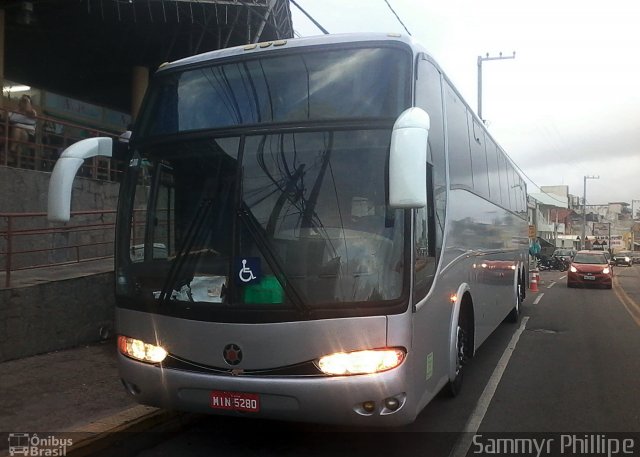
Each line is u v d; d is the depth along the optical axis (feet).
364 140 14.26
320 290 13.50
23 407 17.97
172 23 44.73
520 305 44.01
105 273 27.45
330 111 14.76
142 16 43.16
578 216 308.81
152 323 14.74
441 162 17.95
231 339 13.76
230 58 16.07
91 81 57.36
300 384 13.23
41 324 24.13
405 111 13.10
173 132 15.94
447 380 18.56
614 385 23.21
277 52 15.70
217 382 13.80
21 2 39.52
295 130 14.65
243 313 13.66
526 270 49.73
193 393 14.20
